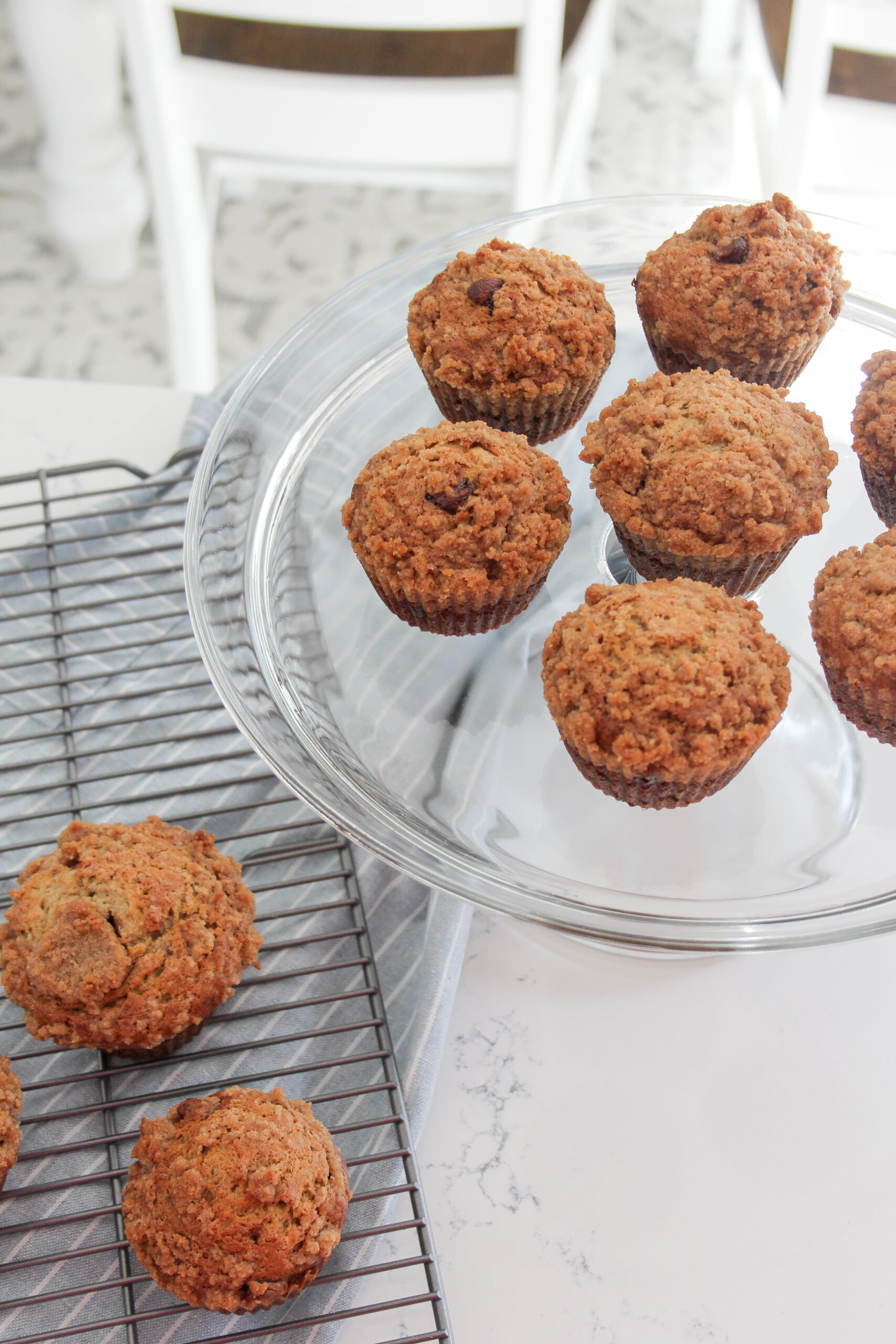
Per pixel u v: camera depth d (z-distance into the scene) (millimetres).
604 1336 492
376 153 855
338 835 566
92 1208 500
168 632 613
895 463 576
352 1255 495
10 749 580
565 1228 507
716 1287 499
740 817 544
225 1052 521
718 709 512
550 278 596
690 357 603
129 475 658
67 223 1184
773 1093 527
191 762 565
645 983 547
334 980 539
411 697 569
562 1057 534
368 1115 517
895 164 841
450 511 559
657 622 519
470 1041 537
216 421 662
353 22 784
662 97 1390
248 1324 487
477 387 595
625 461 560
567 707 525
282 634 570
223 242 1284
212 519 566
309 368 626
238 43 839
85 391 683
